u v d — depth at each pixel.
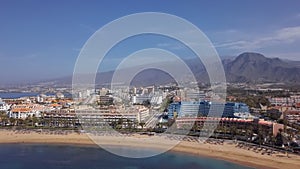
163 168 109.75
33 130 187.75
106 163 116.38
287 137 139.88
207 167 113.00
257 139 148.12
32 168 111.75
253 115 192.12
